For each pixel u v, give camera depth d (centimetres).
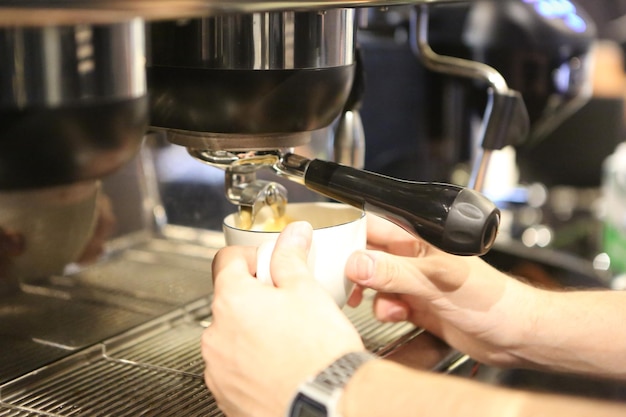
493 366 65
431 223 48
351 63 54
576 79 111
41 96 35
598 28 155
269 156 56
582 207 150
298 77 50
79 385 57
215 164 57
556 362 64
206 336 49
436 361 60
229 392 47
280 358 45
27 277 63
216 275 50
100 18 33
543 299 65
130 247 72
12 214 60
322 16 50
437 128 115
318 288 48
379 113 113
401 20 100
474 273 61
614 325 64
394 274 57
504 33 104
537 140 135
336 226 54
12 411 53
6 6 32
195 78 50
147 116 41
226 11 36
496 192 139
